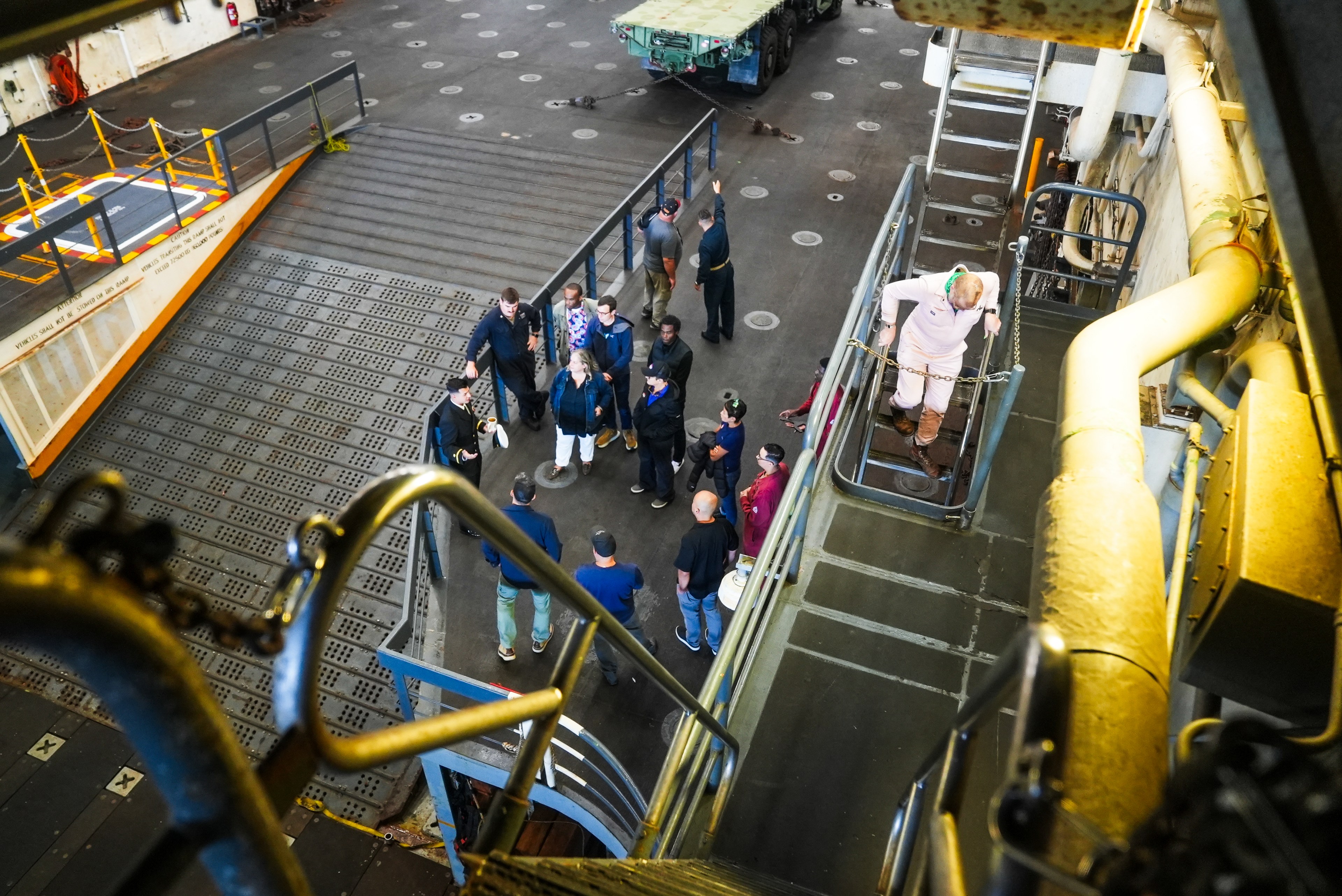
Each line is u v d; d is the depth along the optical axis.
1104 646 2.34
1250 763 0.82
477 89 18.66
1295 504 2.94
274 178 14.91
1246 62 1.20
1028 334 8.22
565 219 14.41
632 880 2.11
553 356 11.62
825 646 5.50
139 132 17.14
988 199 13.21
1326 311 1.22
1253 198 4.94
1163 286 7.82
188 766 0.69
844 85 19.41
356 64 17.20
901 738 5.03
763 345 11.93
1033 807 0.97
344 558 1.03
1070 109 16.75
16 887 8.45
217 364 12.63
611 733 7.76
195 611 0.73
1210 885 0.77
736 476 8.73
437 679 6.65
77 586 0.54
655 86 18.94
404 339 12.65
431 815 8.63
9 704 9.69
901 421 7.19
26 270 12.60
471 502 1.41
